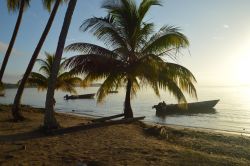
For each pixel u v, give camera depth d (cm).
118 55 1544
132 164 677
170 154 795
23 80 1451
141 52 1573
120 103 5128
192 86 1478
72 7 1145
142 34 1573
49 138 992
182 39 1430
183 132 1450
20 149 808
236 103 5103
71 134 1084
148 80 1504
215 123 2589
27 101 6019
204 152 959
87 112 3522
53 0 1617
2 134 1034
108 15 1525
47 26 1438
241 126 2372
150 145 919
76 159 714
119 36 1552
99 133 1125
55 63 1130
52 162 682
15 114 1440
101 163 678
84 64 1417
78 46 1462
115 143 935
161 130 1281
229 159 804
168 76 1471
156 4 1569
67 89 3177
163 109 3403
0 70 1923
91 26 1475
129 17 1537
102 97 1558
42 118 1612
